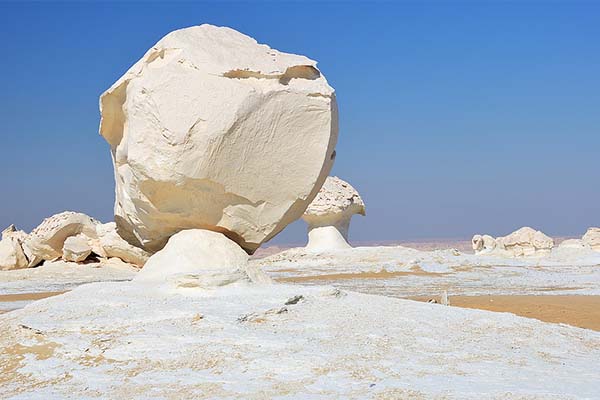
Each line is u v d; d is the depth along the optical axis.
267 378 6.94
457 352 7.92
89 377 7.21
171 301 9.67
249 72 11.35
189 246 11.42
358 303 10.09
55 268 27.89
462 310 10.20
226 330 8.38
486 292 18.66
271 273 26.78
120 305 9.48
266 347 7.85
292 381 6.80
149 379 7.04
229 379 6.93
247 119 11.05
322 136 11.71
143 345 7.96
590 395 6.18
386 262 28.78
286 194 11.80
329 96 11.71
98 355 7.82
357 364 7.30
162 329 8.44
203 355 7.64
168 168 10.91
